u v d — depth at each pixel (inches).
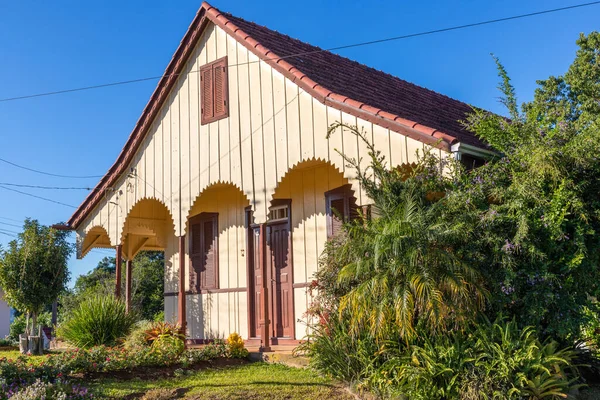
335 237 379.9
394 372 305.7
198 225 594.6
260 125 467.8
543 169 320.5
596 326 328.2
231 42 502.9
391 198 339.0
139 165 572.4
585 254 314.3
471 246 320.8
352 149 400.5
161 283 1200.8
